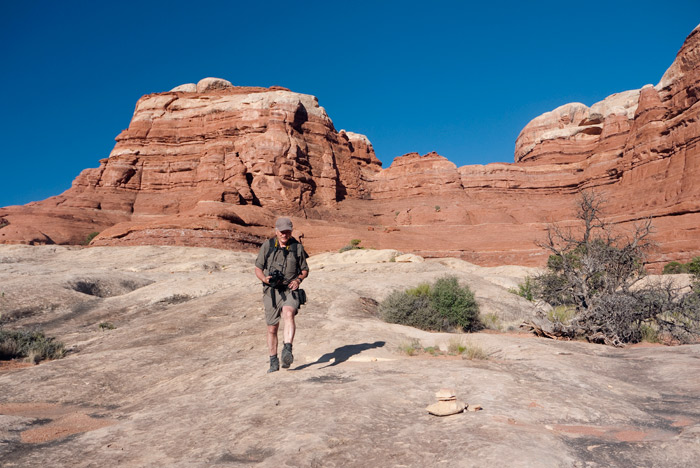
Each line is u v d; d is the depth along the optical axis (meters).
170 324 12.76
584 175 101.62
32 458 2.99
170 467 2.63
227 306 14.98
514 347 7.30
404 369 5.20
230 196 77.50
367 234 74.25
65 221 75.56
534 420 3.24
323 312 12.88
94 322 16.06
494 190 107.94
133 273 29.84
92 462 2.86
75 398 5.93
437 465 2.39
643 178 80.44
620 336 11.18
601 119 114.62
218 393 4.80
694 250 55.25
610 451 2.56
